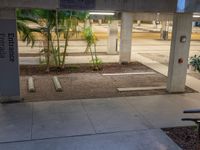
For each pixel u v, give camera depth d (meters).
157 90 9.82
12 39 7.67
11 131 6.28
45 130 6.35
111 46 18.22
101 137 6.04
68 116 7.21
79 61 15.30
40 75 11.80
